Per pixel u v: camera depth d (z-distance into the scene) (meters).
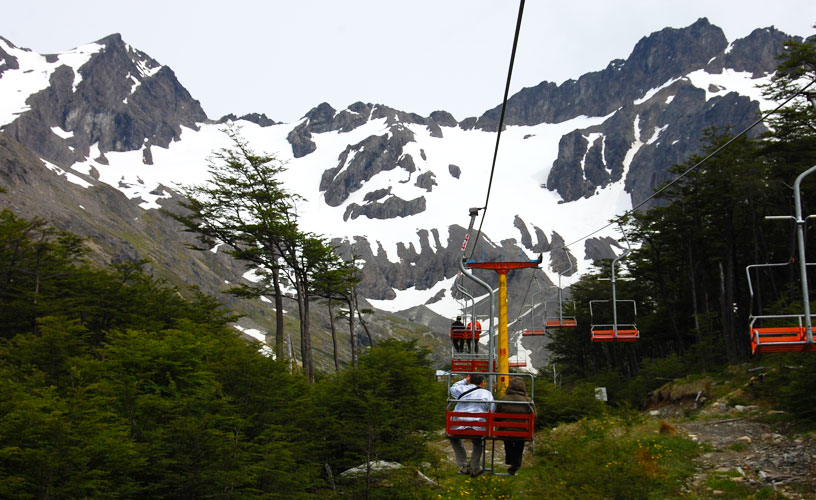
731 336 55.25
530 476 28.42
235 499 21.81
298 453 25.78
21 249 44.91
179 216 47.47
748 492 22.62
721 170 56.91
